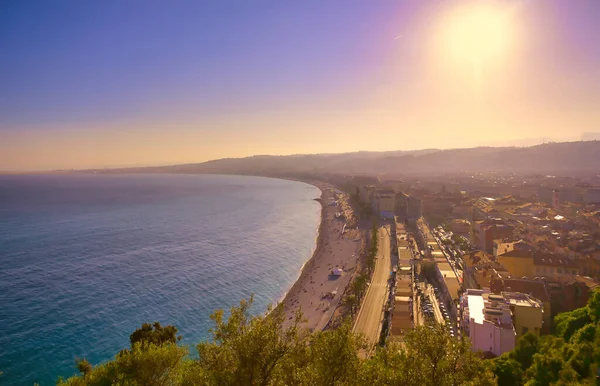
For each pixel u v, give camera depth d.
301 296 147.88
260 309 135.50
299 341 35.16
